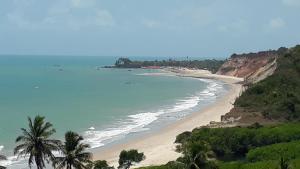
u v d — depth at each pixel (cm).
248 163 8212
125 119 14975
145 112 16650
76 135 6359
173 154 9862
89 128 13188
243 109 14512
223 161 9206
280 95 15000
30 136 6119
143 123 14238
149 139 11794
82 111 16462
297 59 19062
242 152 9669
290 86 16050
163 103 19438
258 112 13700
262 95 15588
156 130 13062
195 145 6462
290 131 10044
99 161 8325
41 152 6178
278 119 12950
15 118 14350
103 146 10988
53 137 11531
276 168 7038
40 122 6166
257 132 9944
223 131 10112
